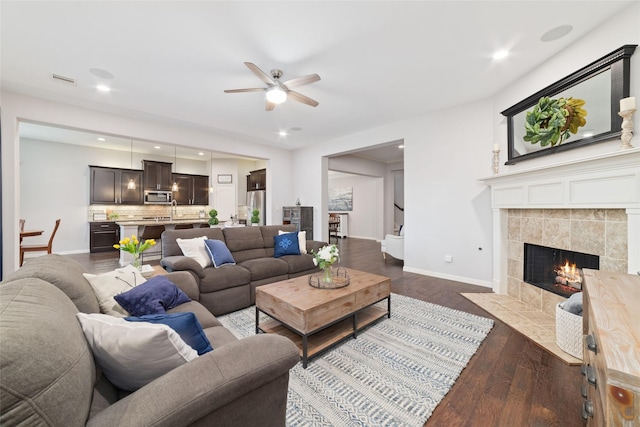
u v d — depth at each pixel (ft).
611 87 6.96
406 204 15.19
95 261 18.26
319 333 7.55
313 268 12.51
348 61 8.98
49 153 20.47
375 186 30.53
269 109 10.87
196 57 8.66
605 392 1.84
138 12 6.68
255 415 3.10
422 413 4.84
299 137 18.47
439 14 6.85
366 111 13.58
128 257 17.04
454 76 10.07
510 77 10.17
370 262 18.21
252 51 8.36
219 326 5.45
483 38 7.84
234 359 2.98
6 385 1.74
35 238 19.94
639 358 1.78
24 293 2.70
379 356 6.69
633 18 6.57
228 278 9.39
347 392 5.41
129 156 24.09
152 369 3.01
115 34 7.52
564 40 7.97
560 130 8.34
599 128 7.25
